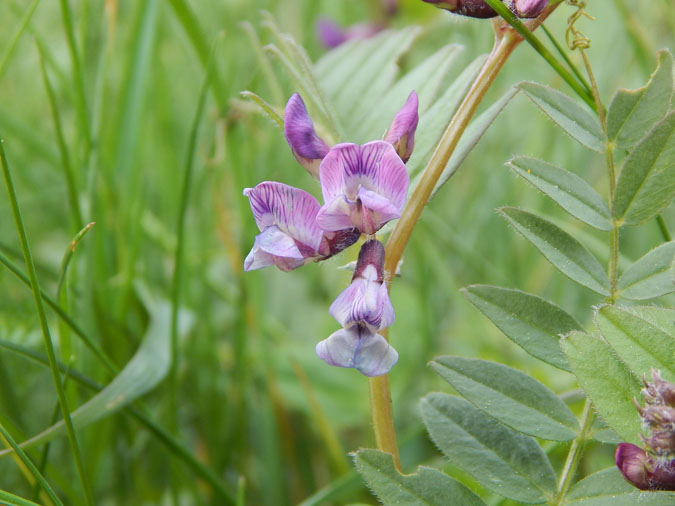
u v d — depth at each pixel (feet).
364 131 0.96
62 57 1.44
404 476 0.84
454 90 0.90
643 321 0.80
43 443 0.91
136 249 1.07
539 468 0.85
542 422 0.84
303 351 1.16
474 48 1.39
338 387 1.14
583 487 0.84
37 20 1.51
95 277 1.06
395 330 1.19
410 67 1.47
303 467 1.10
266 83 1.29
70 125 1.43
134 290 1.10
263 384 1.13
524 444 0.85
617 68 1.43
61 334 0.98
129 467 1.05
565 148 1.33
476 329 1.15
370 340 0.80
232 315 1.23
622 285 0.85
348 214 0.81
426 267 1.20
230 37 1.49
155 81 1.24
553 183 0.86
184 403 1.10
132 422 1.04
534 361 1.10
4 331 1.04
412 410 1.11
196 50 1.10
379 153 0.81
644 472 0.79
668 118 0.84
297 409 1.13
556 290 1.22
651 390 0.78
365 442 1.12
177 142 1.45
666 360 0.80
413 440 1.09
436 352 1.15
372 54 1.00
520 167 0.86
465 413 0.86
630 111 0.86
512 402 0.84
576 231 1.06
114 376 0.95
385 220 0.81
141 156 1.14
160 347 1.00
